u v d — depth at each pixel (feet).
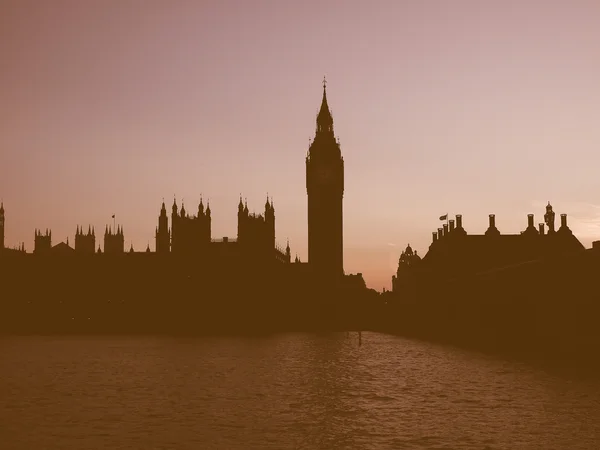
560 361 190.08
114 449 83.35
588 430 91.91
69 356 230.07
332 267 634.43
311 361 207.31
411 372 171.22
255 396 128.98
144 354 238.48
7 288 574.15
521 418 101.40
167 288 574.97
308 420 102.73
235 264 583.99
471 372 167.32
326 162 646.74
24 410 112.98
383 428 95.76
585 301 209.46
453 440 86.99
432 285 453.58
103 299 572.10
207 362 204.23
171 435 91.76
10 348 275.80
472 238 402.93
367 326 518.37
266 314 561.43
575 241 361.71
